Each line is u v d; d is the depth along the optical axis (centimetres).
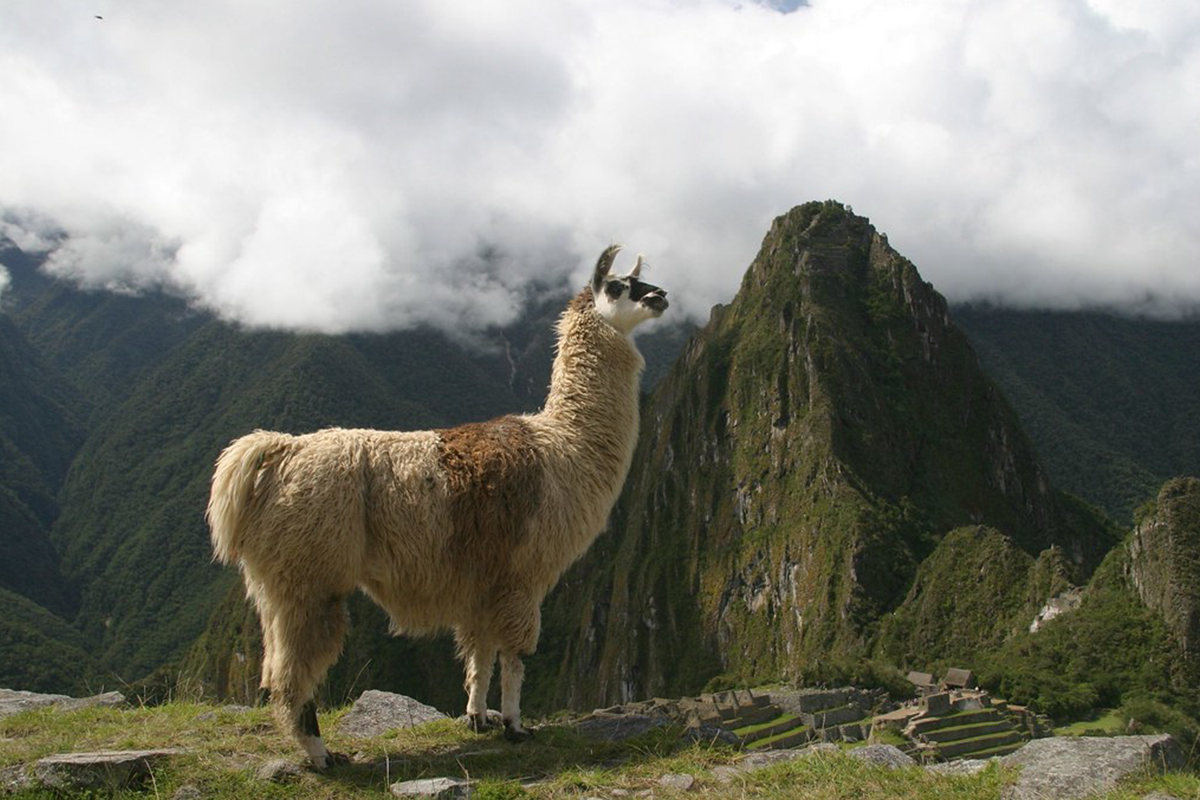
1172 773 507
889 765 571
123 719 701
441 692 8106
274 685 568
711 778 551
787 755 599
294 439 602
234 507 578
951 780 523
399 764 585
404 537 596
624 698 9881
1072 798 485
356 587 627
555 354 734
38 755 580
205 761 571
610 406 701
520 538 628
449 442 630
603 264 723
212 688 884
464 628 665
